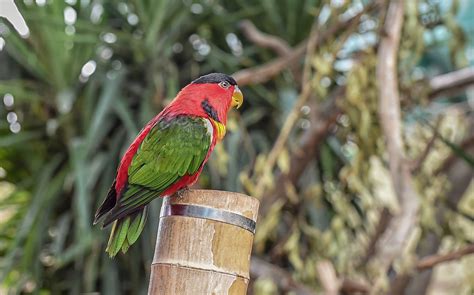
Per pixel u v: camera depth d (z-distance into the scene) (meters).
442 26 7.61
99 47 7.70
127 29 7.88
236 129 6.87
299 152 7.35
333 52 7.27
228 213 3.50
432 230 7.94
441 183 8.01
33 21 7.12
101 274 7.44
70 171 7.45
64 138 7.59
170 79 7.44
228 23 8.00
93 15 7.55
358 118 7.14
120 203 3.99
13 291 7.19
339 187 7.60
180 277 3.46
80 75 7.56
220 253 3.48
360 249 7.74
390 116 6.42
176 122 4.38
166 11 7.55
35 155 7.71
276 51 7.83
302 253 7.68
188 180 4.36
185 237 3.49
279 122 7.87
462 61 7.40
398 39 6.75
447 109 8.49
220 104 4.63
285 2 8.02
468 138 8.11
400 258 6.11
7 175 7.96
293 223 7.58
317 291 7.06
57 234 7.19
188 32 8.09
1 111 7.76
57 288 7.67
